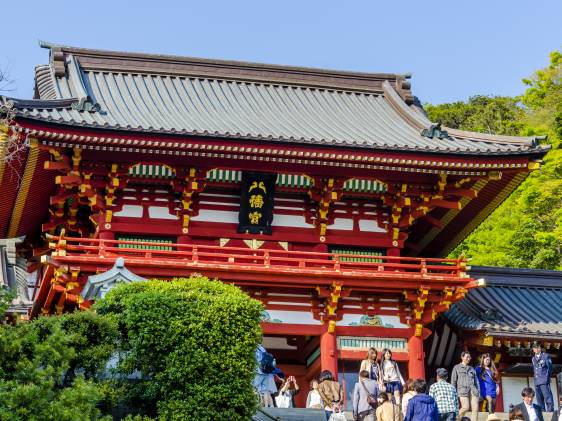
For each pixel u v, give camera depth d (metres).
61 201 35.38
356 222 36.81
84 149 33.16
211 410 22.73
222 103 40.91
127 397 22.94
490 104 89.44
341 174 35.47
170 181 34.78
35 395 19.11
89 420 19.55
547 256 52.94
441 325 38.78
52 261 32.00
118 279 27.09
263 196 35.25
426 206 36.53
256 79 43.44
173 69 42.78
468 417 27.34
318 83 43.97
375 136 37.94
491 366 30.39
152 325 23.06
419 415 22.77
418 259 35.12
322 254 34.22
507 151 34.59
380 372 28.28
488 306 38.75
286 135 36.34
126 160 33.81
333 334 34.91
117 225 34.56
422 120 40.00
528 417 24.80
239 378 23.19
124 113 37.06
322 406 27.16
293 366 36.97
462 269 35.28
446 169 35.16
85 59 42.31
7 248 43.09
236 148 33.31
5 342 20.19
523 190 57.09
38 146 32.25
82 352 22.27
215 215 35.66
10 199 36.84
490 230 58.31
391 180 36.00
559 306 39.56
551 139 58.38
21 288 41.22
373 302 35.59
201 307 23.52
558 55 63.91
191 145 33.00
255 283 34.03
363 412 25.11
